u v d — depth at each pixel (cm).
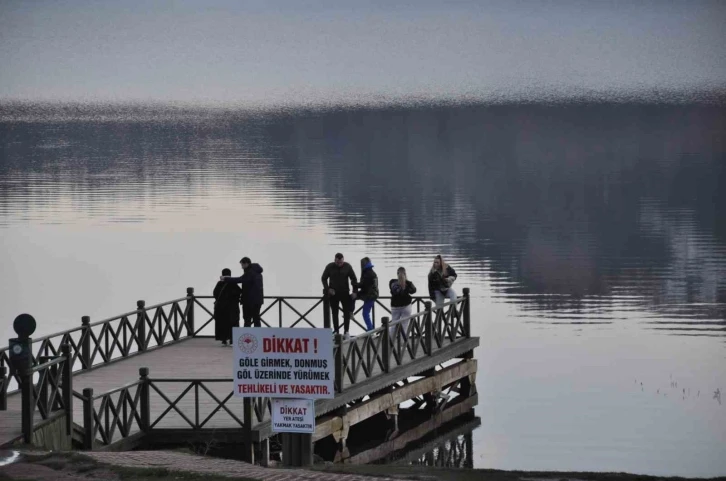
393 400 3312
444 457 3186
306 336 2233
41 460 2122
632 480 2058
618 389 3803
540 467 3072
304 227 7256
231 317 3644
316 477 1998
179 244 6806
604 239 6775
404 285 3591
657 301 5116
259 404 2731
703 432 3341
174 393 3012
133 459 2183
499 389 3856
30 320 2381
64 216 7956
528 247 6525
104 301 5388
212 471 2045
